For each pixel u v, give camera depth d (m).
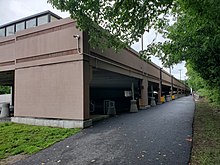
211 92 16.53
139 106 16.33
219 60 7.79
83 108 7.99
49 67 9.03
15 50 10.41
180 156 4.39
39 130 7.84
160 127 7.80
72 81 8.32
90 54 8.71
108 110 12.38
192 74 20.69
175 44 7.09
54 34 9.03
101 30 4.89
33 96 9.45
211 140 5.48
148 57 6.65
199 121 8.81
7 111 13.34
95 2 4.01
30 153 5.26
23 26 12.00
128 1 3.64
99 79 15.79
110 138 6.29
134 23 4.11
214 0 2.86
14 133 7.47
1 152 5.44
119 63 11.79
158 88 23.98
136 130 7.37
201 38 6.06
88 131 7.42
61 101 8.55
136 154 4.69
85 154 4.91
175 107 17.17
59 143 6.00
